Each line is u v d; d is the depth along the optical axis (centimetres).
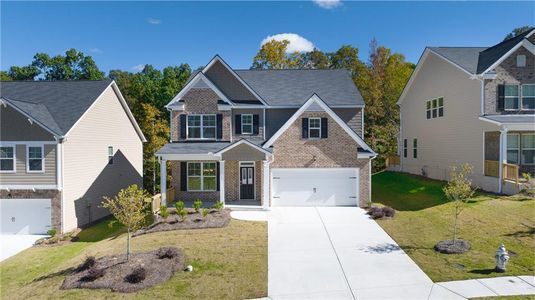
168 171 3378
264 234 1517
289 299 967
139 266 1167
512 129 1909
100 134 2342
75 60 5344
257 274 1127
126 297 1002
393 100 4194
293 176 2055
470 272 1077
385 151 3803
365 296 966
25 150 1902
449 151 2431
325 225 1645
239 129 2202
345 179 2050
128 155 2800
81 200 2100
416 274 1088
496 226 1448
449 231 1466
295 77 2506
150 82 4825
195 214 1775
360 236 1477
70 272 1214
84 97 2270
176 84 4650
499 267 1070
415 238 1421
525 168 2100
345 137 2033
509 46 2088
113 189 2530
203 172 2150
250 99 2241
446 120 2459
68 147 1975
